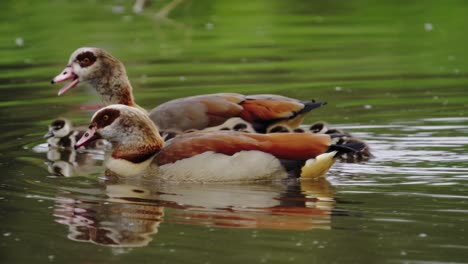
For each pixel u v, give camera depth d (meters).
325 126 16.61
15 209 12.65
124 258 10.65
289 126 16.73
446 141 16.08
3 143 16.89
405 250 10.64
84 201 13.02
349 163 14.93
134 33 29.20
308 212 12.21
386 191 13.19
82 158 16.06
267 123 16.59
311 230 11.43
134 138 14.46
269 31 29.12
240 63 24.11
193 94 20.33
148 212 12.38
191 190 13.55
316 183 13.77
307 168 13.88
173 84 21.55
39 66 24.14
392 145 15.95
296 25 30.19
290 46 26.42
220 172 13.89
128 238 11.33
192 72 23.03
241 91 20.56
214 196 13.15
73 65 17.70
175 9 34.16
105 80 17.70
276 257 10.48
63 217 12.23
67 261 10.60
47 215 12.33
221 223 11.80
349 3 34.44
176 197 13.14
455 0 33.22
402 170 14.36
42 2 36.16
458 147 15.69
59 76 17.70
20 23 31.34
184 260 10.48
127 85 17.80
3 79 22.70
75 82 17.75
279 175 13.89
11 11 34.06
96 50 17.67
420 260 10.34
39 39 28.17
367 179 13.89
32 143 16.92
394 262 10.29
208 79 22.05
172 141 14.48
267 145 13.94
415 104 18.97
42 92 21.22
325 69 22.95
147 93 20.58
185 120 16.61
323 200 12.77
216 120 16.59
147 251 10.84
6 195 13.38
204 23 31.12
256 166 13.83
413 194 12.96
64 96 20.86
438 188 13.24
